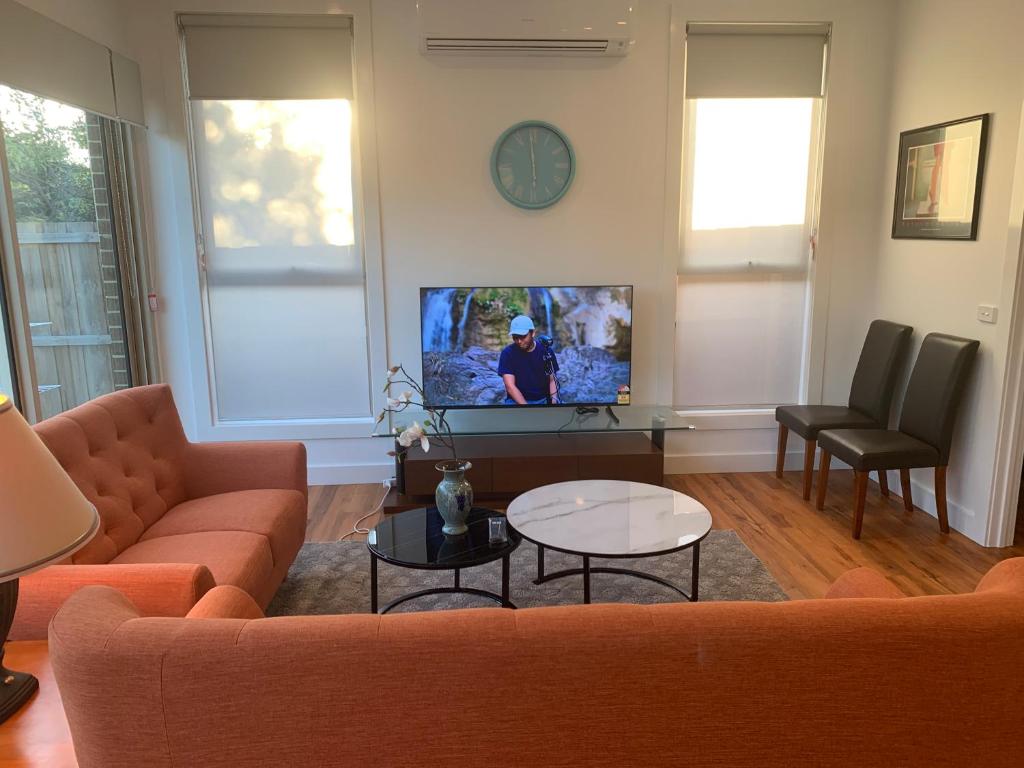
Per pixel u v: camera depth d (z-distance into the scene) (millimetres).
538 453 3980
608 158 4191
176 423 3117
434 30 3803
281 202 4168
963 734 1354
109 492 2561
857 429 3869
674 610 1335
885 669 1308
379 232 4176
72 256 3416
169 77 3943
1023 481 4488
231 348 4297
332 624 1299
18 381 2902
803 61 4176
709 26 4105
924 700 1329
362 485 4434
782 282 4449
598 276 4320
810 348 4457
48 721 1466
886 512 3930
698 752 1326
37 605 1858
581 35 3846
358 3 3924
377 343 4293
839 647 1293
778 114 4258
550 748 1306
